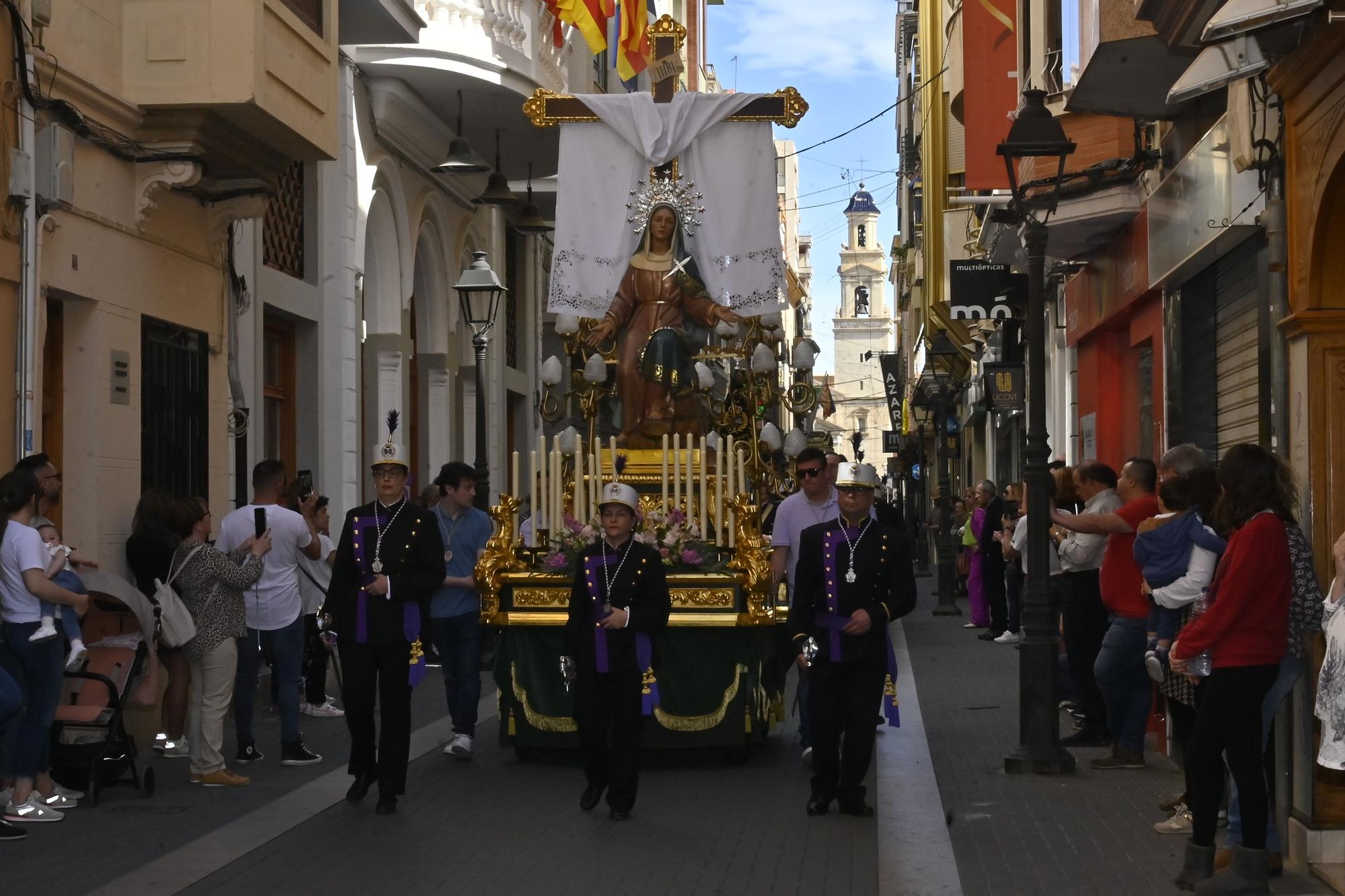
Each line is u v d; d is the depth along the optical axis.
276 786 10.38
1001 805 9.59
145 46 12.53
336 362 19.28
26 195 11.09
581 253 13.09
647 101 13.09
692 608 11.09
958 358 35.44
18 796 9.16
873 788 10.29
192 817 9.37
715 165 13.12
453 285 24.56
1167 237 13.23
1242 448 7.50
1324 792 7.84
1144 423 16.03
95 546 12.21
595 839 8.78
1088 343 19.25
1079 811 9.40
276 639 11.17
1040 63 16.02
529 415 29.39
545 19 22.02
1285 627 7.29
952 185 29.41
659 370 12.68
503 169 24.66
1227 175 10.77
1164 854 8.24
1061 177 10.88
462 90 20.72
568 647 9.45
